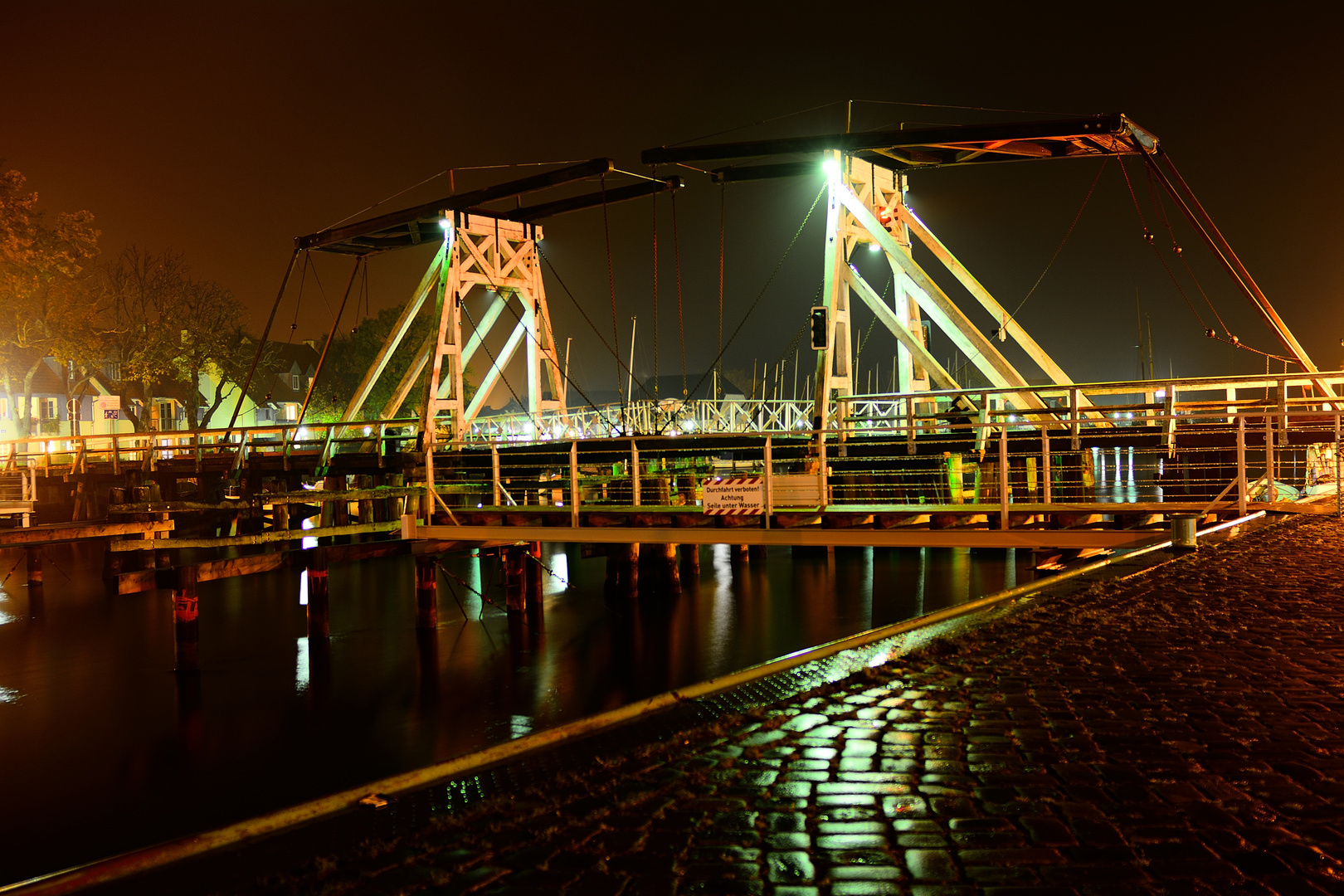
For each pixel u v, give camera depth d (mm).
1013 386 16203
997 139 15453
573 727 4273
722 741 4137
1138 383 15352
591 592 23531
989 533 12391
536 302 23516
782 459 17188
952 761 3816
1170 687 4762
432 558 19109
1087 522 13078
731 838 3164
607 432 27391
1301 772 3586
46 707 14852
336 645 18328
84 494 33094
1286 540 9828
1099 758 3793
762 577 25188
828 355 17328
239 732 13508
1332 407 14750
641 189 21156
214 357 51281
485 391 23375
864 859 2988
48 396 56062
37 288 43094
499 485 17578
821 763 3832
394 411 22938
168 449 29391
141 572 16703
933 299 16531
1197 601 6875
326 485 27375
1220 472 15180
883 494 18266
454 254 21312
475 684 15523
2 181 37750
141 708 14703
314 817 3391
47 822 10656
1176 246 15703
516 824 3311
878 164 18438
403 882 2883
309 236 23172
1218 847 2990
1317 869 2828
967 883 2809
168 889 2848
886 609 20906
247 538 18672
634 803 3475
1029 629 6125
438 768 3787
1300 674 4930
